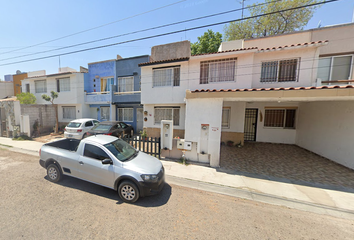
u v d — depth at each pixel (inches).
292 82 290.0
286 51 290.0
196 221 111.6
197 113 224.2
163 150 251.3
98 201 131.4
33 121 422.9
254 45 343.6
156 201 135.8
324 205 137.1
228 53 299.9
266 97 191.8
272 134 371.6
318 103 281.7
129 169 131.8
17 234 92.2
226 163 237.1
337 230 107.7
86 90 529.7
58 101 537.6
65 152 159.5
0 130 416.2
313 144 293.9
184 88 350.0
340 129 233.8
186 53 417.1
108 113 514.3
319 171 209.8
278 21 599.5
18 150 289.9
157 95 375.6
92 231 97.3
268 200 143.6
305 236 101.0
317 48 274.4
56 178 161.0
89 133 301.7
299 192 157.8
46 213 113.3
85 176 146.2
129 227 102.4
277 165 230.4
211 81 329.7
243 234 100.4
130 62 457.4
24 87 629.9
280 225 110.7
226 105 346.0
